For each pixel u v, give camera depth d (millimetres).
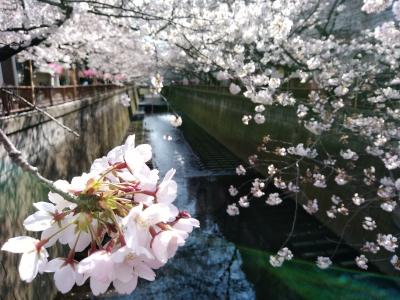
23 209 6391
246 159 20125
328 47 9797
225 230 11711
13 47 6637
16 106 7402
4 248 839
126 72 23953
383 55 9578
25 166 814
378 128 8234
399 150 7699
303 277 8922
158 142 26828
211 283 8773
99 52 15531
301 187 13180
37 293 6488
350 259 9430
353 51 11172
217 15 7969
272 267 9453
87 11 7008
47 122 8398
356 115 9141
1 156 5750
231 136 23844
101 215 883
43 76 18094
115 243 813
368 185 8648
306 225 11695
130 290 773
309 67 8672
